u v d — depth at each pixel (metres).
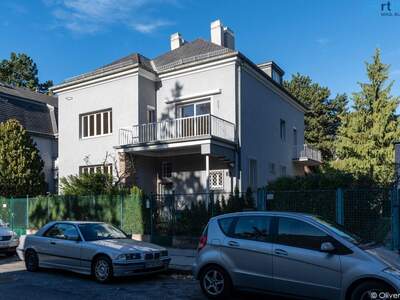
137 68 21.22
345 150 29.53
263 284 7.23
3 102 27.52
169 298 8.03
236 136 19.81
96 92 22.98
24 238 11.62
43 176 22.30
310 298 6.76
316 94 46.78
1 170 20.86
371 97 29.64
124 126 21.62
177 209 15.00
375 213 11.43
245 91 20.75
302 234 7.09
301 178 13.53
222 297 7.67
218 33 24.84
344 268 6.46
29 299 7.96
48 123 29.77
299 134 28.91
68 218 18.16
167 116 21.86
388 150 27.41
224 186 19.91
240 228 7.79
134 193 16.62
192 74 21.19
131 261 9.53
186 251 13.73
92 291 8.70
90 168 23.16
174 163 21.70
